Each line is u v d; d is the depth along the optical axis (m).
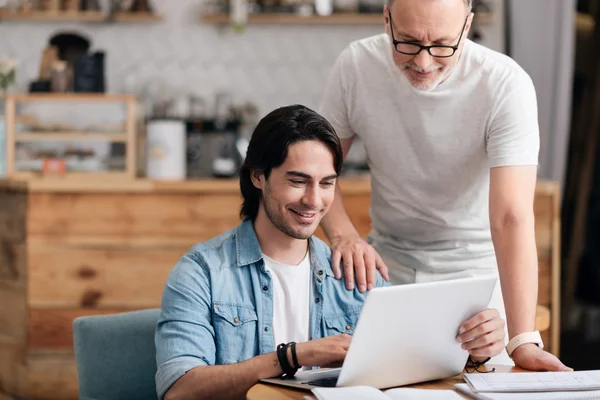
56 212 3.97
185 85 5.36
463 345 1.83
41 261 3.98
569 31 4.96
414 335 1.73
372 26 5.40
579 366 4.94
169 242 4.00
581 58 5.59
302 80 5.41
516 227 2.10
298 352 1.78
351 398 1.58
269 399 1.67
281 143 1.92
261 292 2.03
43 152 4.40
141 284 4.01
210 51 5.37
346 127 2.51
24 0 5.19
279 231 2.04
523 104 2.19
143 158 4.83
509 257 2.07
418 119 2.31
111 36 5.33
